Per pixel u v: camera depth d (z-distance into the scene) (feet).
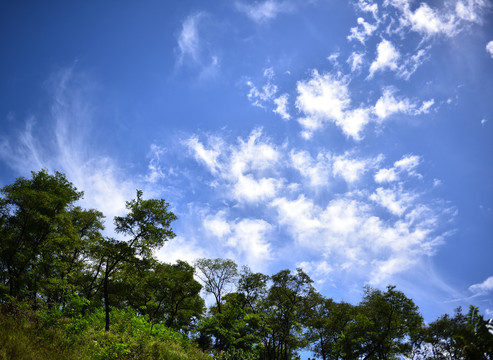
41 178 98.48
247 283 133.49
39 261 86.43
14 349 31.32
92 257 97.60
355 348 110.42
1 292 77.56
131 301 120.88
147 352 52.03
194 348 73.46
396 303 111.24
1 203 88.89
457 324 105.70
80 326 46.65
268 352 127.34
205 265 136.56
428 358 113.70
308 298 124.57
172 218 77.41
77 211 108.27
